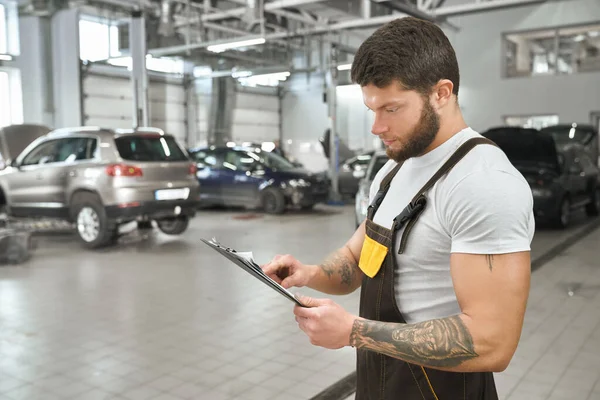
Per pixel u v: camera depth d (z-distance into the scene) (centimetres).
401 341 95
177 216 746
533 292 509
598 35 1584
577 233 858
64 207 732
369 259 117
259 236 842
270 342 378
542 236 830
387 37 99
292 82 2119
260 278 101
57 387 308
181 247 742
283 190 1092
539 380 316
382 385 116
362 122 1919
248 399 291
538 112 1669
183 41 1465
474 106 1758
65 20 1488
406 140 103
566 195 905
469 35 1736
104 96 1591
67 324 417
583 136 1198
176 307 461
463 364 92
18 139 908
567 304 469
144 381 315
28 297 494
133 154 705
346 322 99
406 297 110
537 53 1683
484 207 94
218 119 1892
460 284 95
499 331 91
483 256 93
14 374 326
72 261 651
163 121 1792
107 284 540
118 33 1551
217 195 1151
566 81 1620
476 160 100
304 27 1530
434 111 101
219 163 1162
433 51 98
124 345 373
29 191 757
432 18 1094
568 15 1598
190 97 1858
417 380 111
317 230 903
